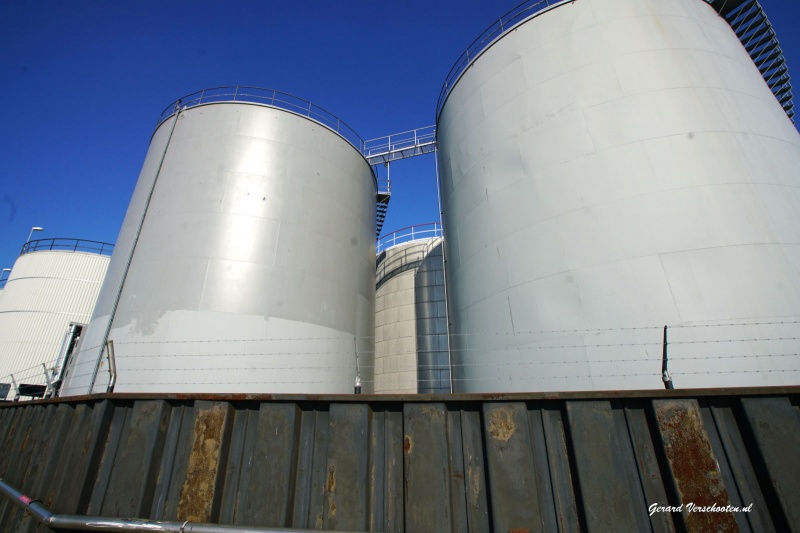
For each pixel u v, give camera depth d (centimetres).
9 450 716
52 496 489
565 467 356
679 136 739
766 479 308
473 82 1105
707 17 931
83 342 1105
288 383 1028
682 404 346
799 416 323
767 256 632
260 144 1234
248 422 456
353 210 1431
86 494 449
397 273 1947
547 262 785
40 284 2302
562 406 377
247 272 1066
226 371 964
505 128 956
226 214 1113
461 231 1045
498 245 891
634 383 632
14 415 788
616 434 353
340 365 1177
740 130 746
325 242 1255
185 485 427
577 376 690
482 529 353
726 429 335
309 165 1301
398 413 424
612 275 702
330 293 1215
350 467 402
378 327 1894
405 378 1686
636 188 730
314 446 428
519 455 363
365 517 381
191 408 477
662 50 830
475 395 394
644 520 325
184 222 1104
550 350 736
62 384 1178
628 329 662
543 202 826
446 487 372
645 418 358
